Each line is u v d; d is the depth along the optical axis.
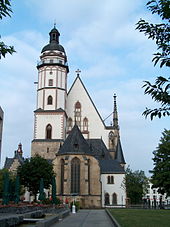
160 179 57.72
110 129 92.50
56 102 85.06
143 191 91.94
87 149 77.50
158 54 7.48
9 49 8.89
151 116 7.77
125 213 44.81
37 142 82.31
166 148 58.88
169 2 7.27
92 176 75.94
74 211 51.44
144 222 26.83
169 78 7.34
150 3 7.68
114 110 95.81
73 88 94.75
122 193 84.19
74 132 78.81
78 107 93.44
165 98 7.48
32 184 68.69
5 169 79.94
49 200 50.66
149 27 7.81
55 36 91.44
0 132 47.84
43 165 69.19
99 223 29.55
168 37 7.75
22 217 24.48
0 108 46.59
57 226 26.00
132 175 89.69
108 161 88.38
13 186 45.41
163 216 36.81
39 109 85.12
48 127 83.81
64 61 89.06
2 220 17.59
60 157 76.00
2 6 8.23
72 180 73.25
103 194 84.25
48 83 86.31
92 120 92.69
